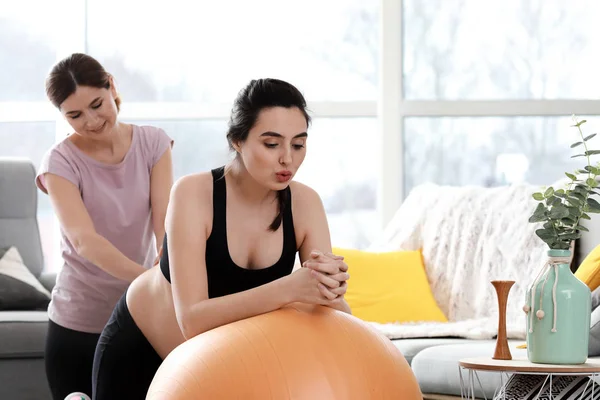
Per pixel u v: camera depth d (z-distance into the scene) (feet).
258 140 7.02
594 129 18.37
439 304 14.55
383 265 14.64
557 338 8.15
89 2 18.98
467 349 11.08
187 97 18.98
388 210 18.26
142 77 18.98
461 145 18.48
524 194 14.48
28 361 14.56
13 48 19.31
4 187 17.02
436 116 18.43
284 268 7.71
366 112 18.67
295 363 6.44
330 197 18.78
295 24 18.98
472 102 18.35
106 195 9.96
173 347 8.05
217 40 18.98
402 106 18.33
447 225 14.92
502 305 8.64
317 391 6.37
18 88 19.34
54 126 19.24
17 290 15.49
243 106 7.09
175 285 7.32
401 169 18.31
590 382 8.45
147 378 8.30
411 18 18.58
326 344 6.64
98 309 9.93
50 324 10.15
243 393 6.32
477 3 18.63
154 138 10.28
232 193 7.53
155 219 10.23
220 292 7.59
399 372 6.91
